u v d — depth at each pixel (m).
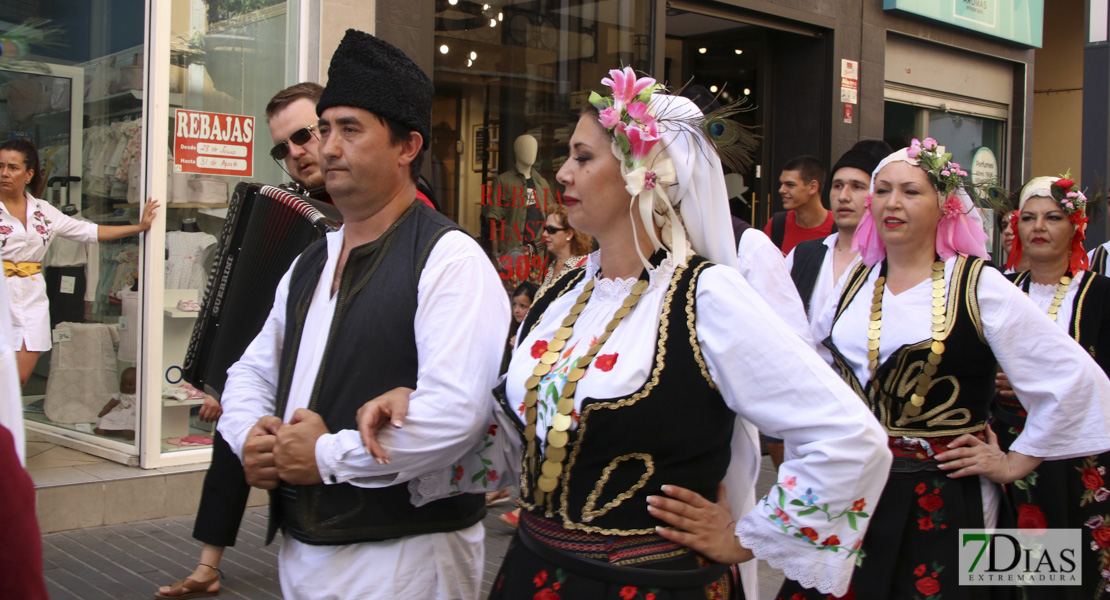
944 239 2.87
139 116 5.55
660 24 7.76
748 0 8.20
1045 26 15.28
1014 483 3.15
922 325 2.79
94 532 5.01
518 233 7.13
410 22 6.29
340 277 2.21
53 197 6.19
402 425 1.94
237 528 4.14
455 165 6.73
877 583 2.72
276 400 2.27
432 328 2.06
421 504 2.11
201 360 2.94
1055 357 2.67
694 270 1.82
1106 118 8.64
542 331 1.98
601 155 1.88
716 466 1.84
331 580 2.11
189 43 5.58
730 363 1.73
